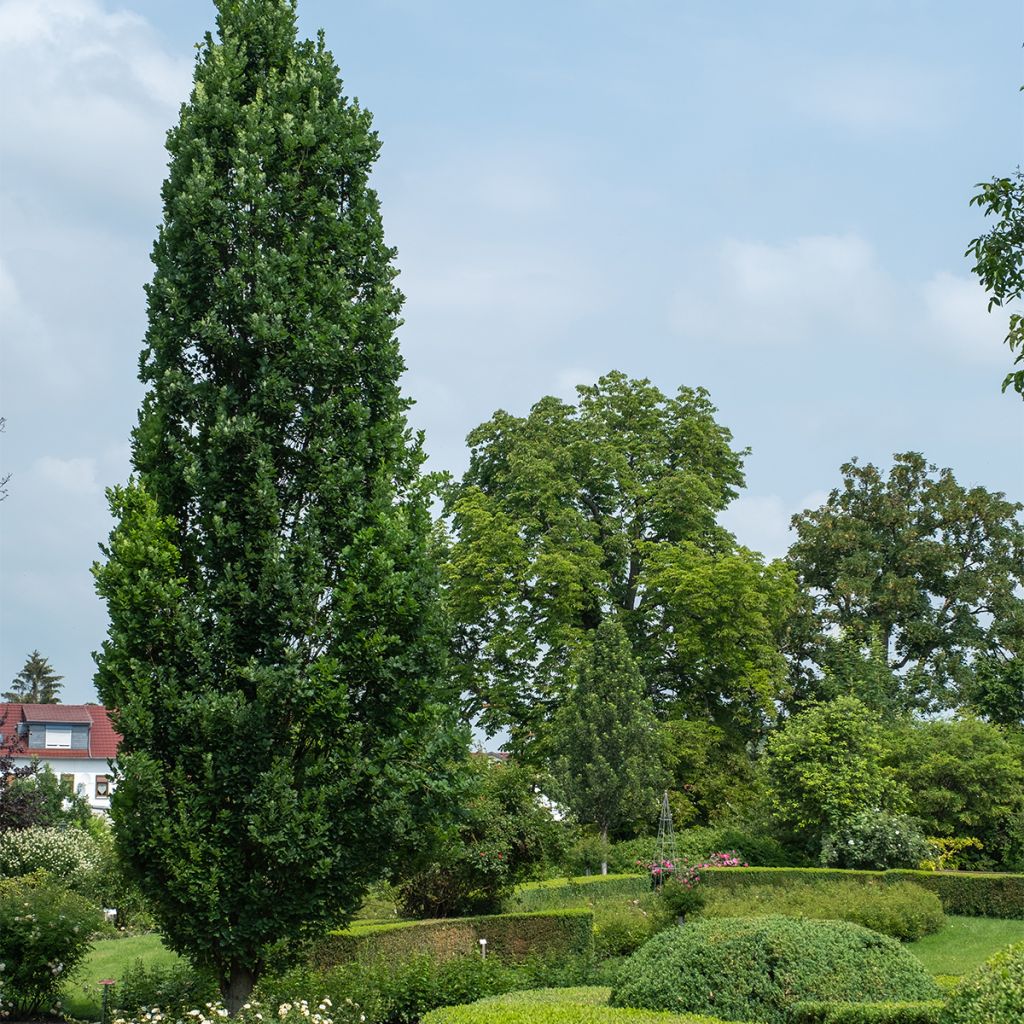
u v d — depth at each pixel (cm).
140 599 1216
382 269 1423
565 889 2573
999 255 1138
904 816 2677
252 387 1338
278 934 1229
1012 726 3359
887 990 1022
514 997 1184
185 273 1345
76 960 1566
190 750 1207
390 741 1260
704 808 3428
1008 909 2338
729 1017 1016
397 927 1645
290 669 1224
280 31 1438
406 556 1309
